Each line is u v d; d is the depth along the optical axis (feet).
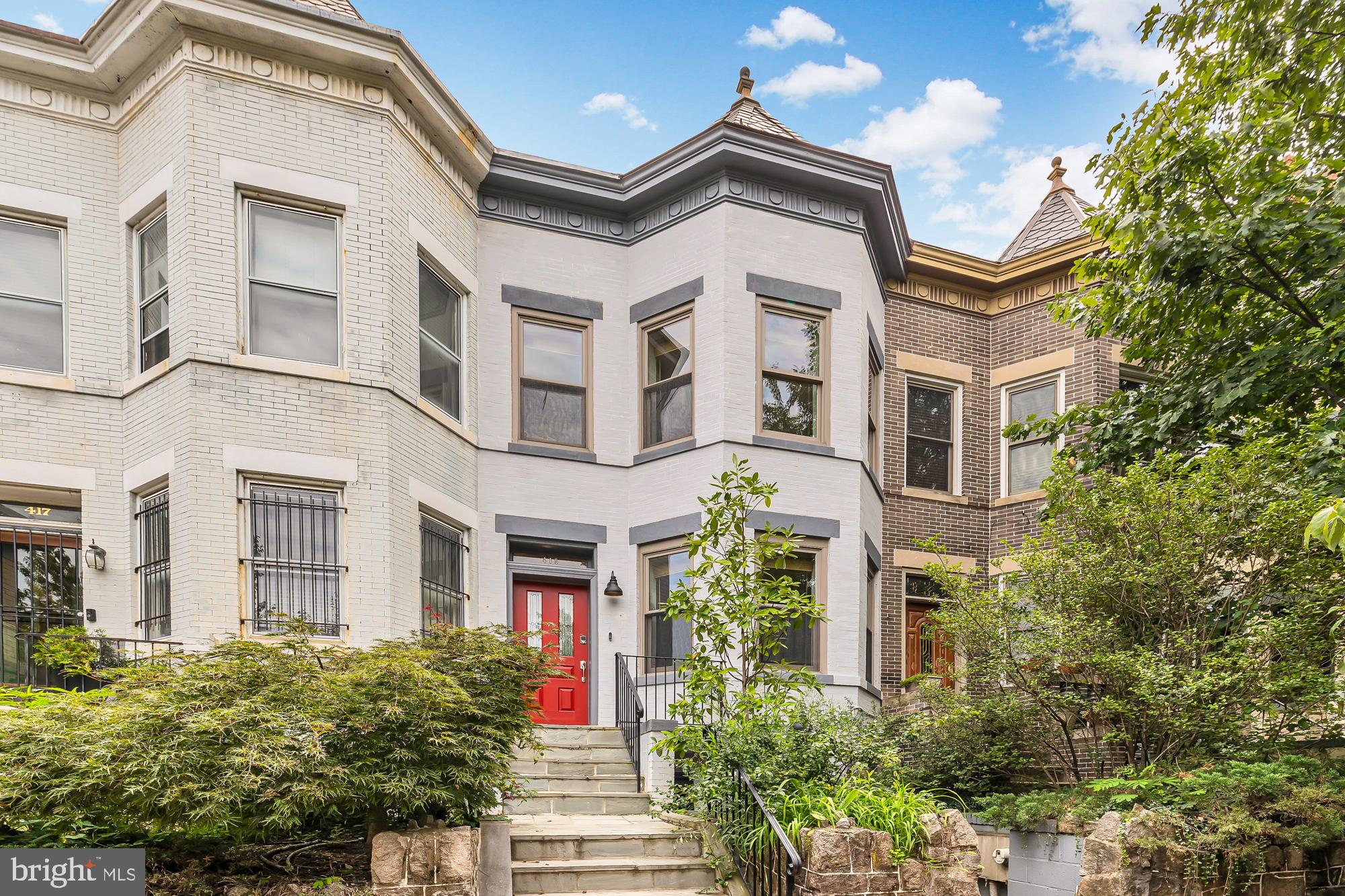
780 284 41.83
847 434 42.32
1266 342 32.71
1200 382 33.86
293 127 34.55
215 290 32.73
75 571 34.37
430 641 25.86
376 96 35.88
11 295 34.47
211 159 33.17
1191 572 29.19
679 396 42.06
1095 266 36.04
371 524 33.78
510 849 25.31
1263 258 31.17
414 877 21.54
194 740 20.20
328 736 22.02
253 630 31.89
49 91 35.42
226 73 33.76
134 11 33.22
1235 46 31.73
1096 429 36.42
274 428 32.91
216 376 32.37
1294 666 27.20
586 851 26.66
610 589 41.01
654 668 40.83
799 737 28.25
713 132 40.32
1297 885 25.14
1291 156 37.11
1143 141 33.09
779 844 23.91
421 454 36.52
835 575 40.88
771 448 40.55
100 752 19.03
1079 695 30.58
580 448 42.63
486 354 41.37
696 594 39.19
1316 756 28.91
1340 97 30.91
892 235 46.03
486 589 39.68
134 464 34.19
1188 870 23.79
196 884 21.18
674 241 42.78
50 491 34.27
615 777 33.65
